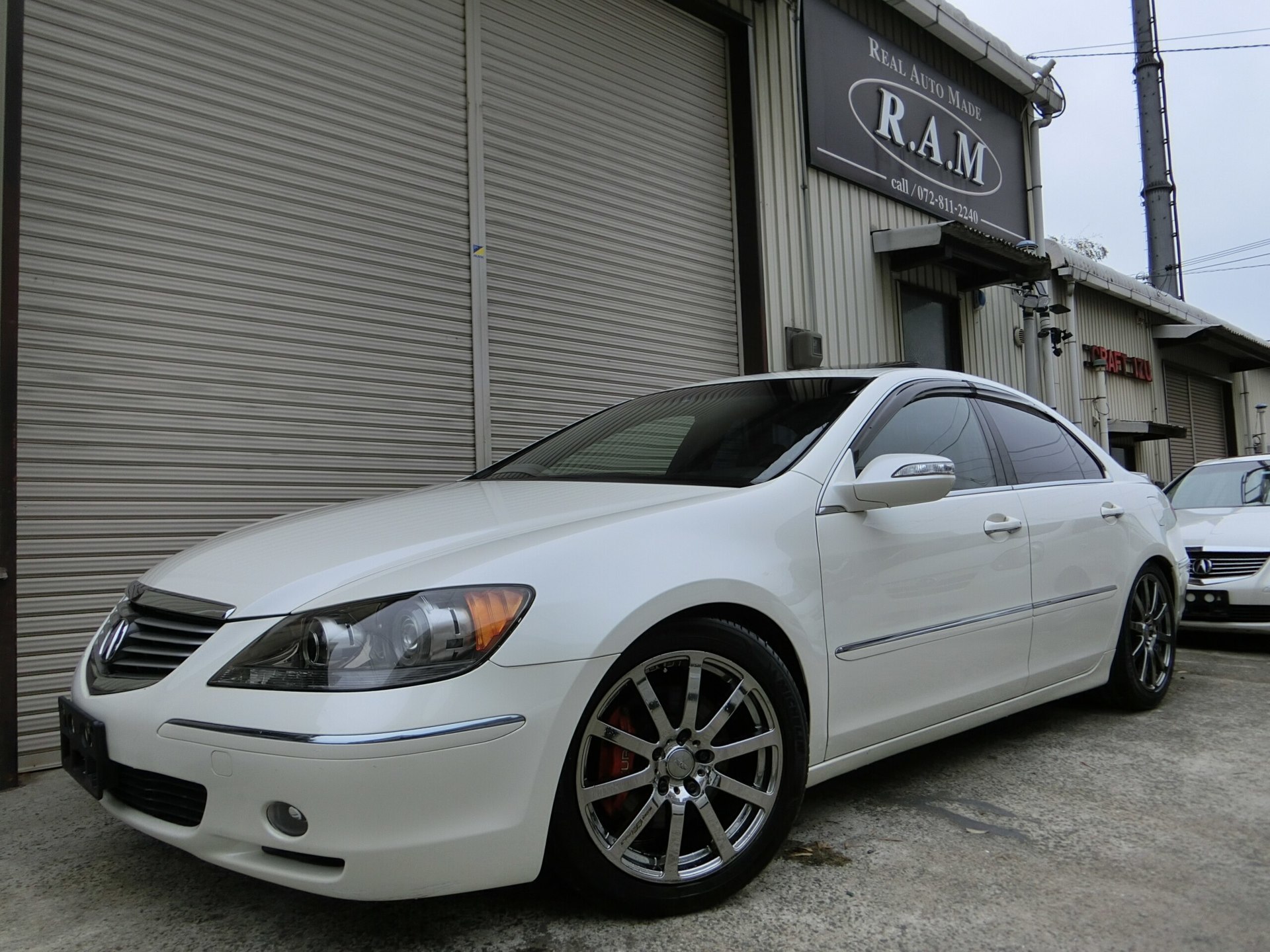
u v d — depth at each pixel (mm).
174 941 2016
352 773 1696
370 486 4918
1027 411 3719
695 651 2123
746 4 7363
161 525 4094
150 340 4117
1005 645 3064
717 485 2543
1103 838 2541
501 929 2029
